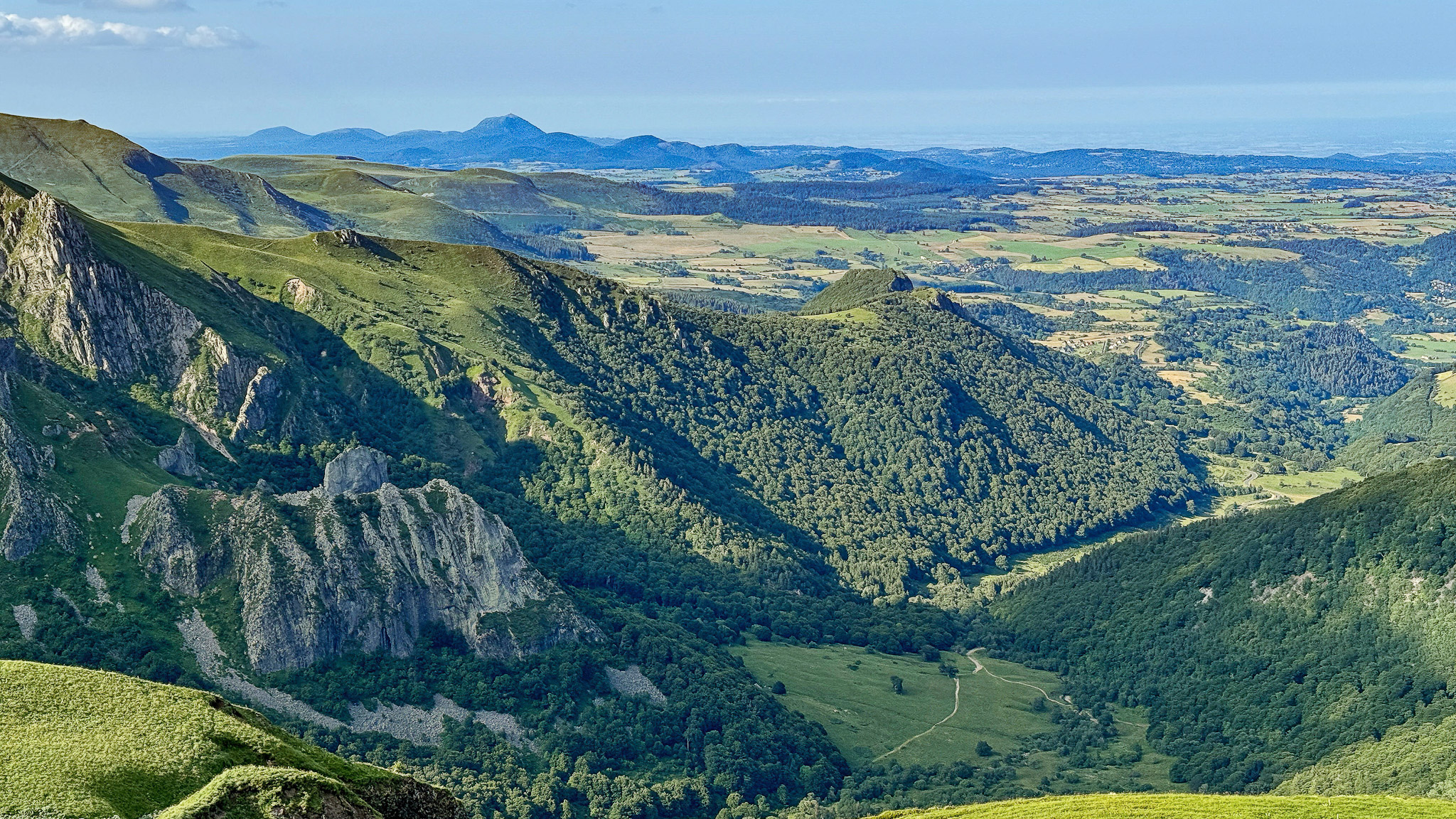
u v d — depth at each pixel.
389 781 134.25
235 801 118.50
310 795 121.50
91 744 125.75
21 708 131.25
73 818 113.44
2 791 115.69
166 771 123.62
